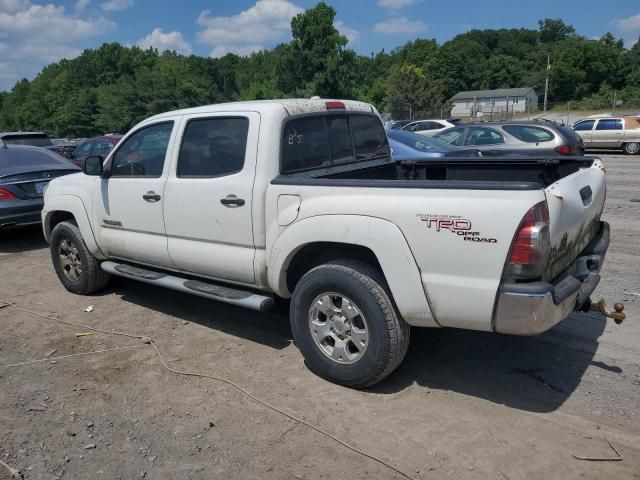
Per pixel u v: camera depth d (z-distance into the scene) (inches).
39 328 207.8
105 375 167.5
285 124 165.6
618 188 493.7
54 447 132.8
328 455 125.4
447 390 150.9
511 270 123.2
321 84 2465.6
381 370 144.5
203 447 130.3
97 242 222.1
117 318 214.4
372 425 135.9
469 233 125.8
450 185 129.0
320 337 154.9
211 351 181.2
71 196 228.4
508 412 139.0
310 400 148.4
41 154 380.2
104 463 126.2
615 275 241.9
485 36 5009.8
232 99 4119.1
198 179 177.2
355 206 141.3
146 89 2819.9
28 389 160.6
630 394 144.9
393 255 135.9
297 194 152.4
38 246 360.8
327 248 156.4
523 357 167.8
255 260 165.2
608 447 123.9
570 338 178.9
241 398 151.1
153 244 196.2
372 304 141.6
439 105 2827.3
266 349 181.2
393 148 360.5
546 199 123.6
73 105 3075.8
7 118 4591.5
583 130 911.7
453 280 129.5
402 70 2950.3
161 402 150.9
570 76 3533.5
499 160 194.2
